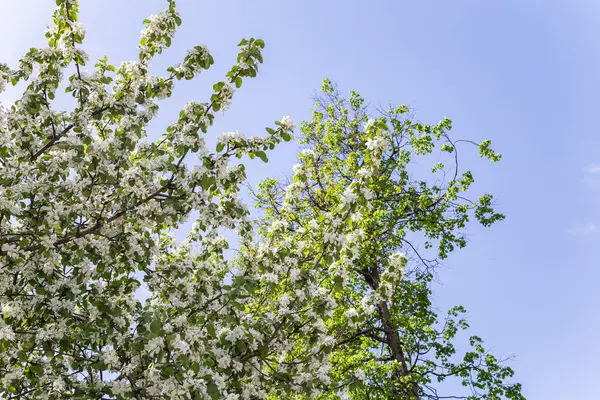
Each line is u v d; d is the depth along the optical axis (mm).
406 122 15961
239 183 6070
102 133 6801
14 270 5645
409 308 14203
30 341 5664
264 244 6918
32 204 5797
